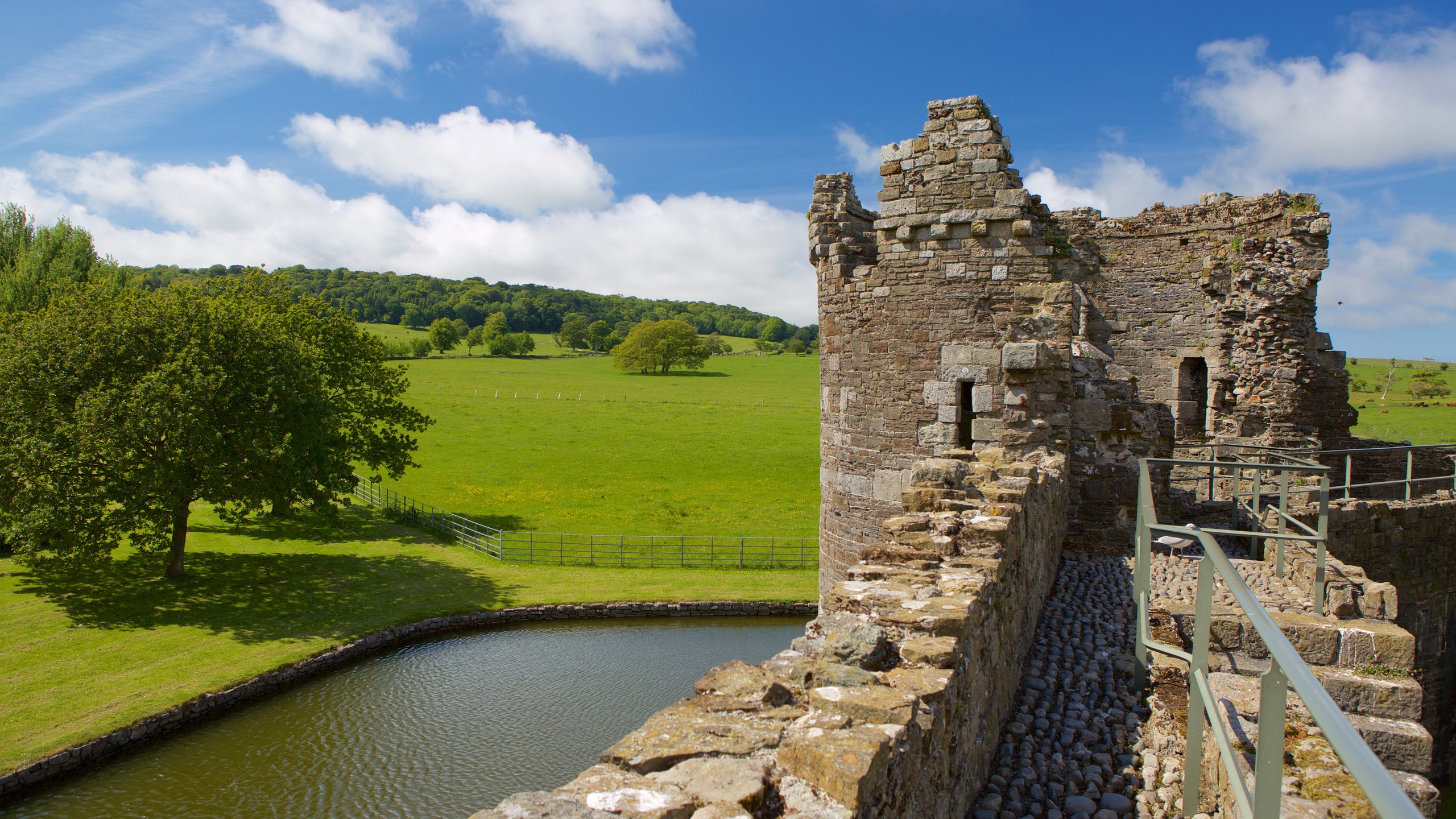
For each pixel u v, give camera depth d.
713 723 3.53
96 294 25.81
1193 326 22.03
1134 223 22.75
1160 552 12.56
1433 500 14.55
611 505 43.88
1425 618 14.34
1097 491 13.30
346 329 35.12
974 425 13.82
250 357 25.44
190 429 23.59
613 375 114.81
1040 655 8.15
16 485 23.08
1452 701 14.73
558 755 16.98
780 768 3.16
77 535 22.91
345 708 19.36
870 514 15.19
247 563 29.56
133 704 18.09
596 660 22.81
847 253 16.06
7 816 14.58
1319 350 20.39
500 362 129.62
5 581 25.95
